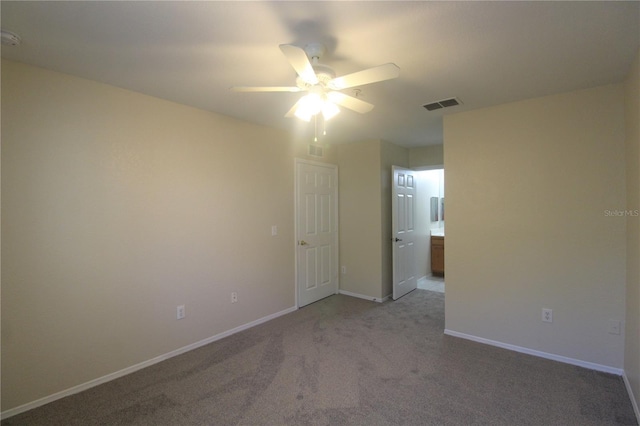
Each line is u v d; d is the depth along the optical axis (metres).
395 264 4.39
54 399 2.14
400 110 3.03
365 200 4.46
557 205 2.64
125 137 2.49
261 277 3.58
